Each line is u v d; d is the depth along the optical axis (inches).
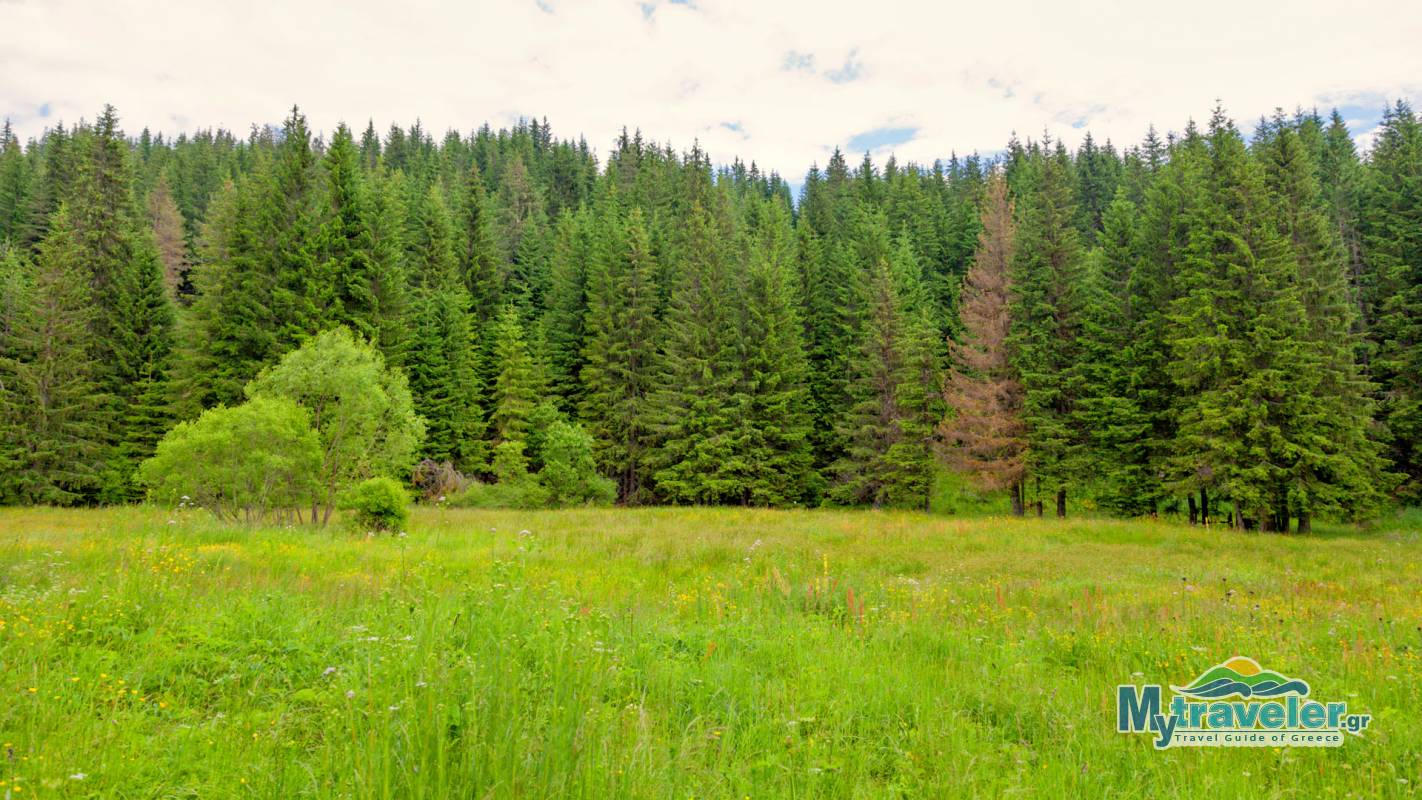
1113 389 1289.4
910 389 1470.2
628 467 1724.9
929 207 2591.0
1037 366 1301.7
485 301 2100.1
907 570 575.5
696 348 1636.3
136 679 184.5
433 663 156.9
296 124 1509.6
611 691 195.5
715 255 1749.5
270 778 128.7
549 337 1978.3
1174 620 368.8
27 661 182.9
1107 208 2439.7
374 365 914.1
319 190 1665.8
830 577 481.4
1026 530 851.4
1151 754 186.5
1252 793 161.2
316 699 176.9
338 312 1402.6
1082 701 226.1
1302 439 994.1
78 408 1376.7
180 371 1417.3
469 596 242.5
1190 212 1224.8
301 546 540.7
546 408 1707.7
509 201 3218.5
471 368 1756.9
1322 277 1085.8
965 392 1352.1
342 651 217.8
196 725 161.3
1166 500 1274.6
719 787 144.7
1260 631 333.7
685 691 211.2
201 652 206.2
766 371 1637.6
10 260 1592.0
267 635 231.0
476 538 665.0
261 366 1322.6
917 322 1627.7
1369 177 1473.9
